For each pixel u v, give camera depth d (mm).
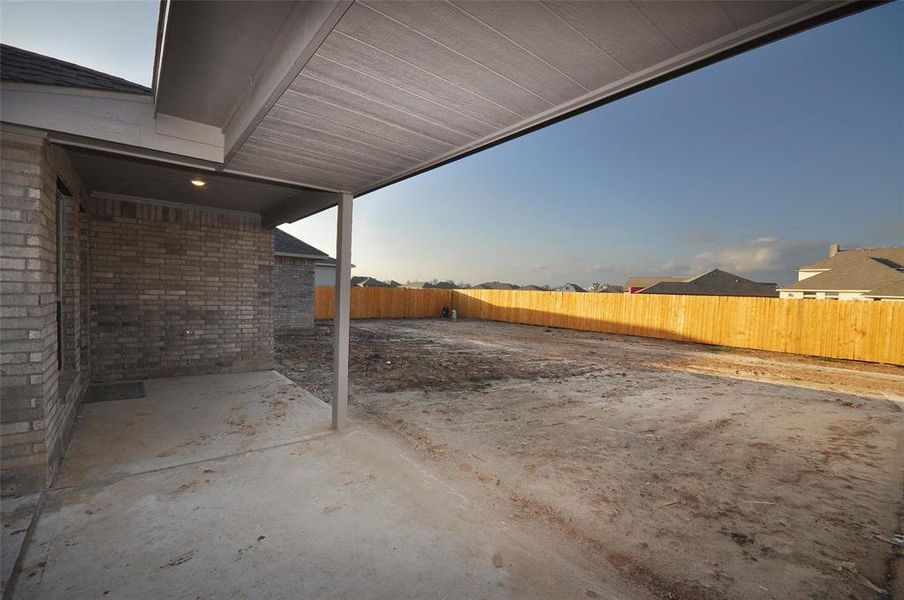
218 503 2779
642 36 1679
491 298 21484
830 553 2605
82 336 5164
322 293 19016
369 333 14352
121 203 5699
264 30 2029
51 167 3064
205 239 6387
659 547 2611
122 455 3486
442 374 7895
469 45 1776
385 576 2131
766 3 1422
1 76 2516
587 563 2412
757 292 26922
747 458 4168
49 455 2939
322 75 2045
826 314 11477
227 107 2994
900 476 3787
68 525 2461
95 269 5543
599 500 3193
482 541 2484
